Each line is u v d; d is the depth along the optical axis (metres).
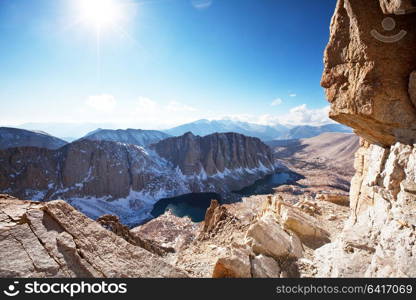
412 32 6.66
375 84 6.94
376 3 6.88
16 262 5.38
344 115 8.14
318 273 9.40
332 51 8.16
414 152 6.81
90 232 6.79
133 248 6.72
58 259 5.71
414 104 6.61
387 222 7.95
